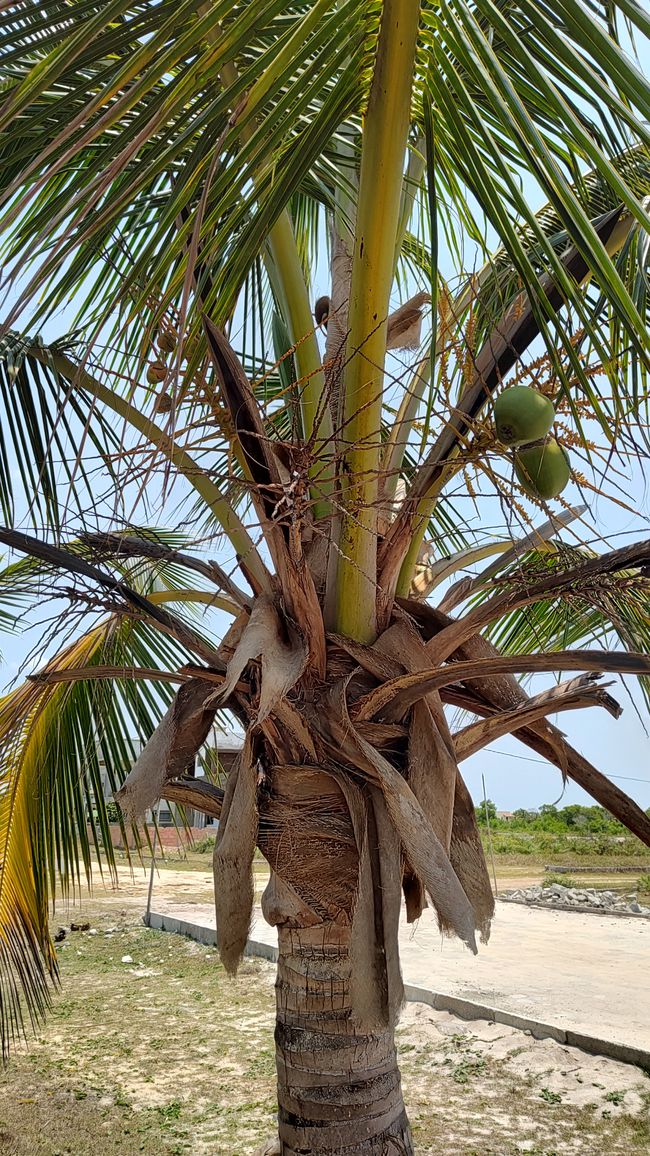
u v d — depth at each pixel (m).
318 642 2.46
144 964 10.45
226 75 2.16
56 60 1.36
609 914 13.62
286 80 1.56
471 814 2.67
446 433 2.53
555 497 1.93
